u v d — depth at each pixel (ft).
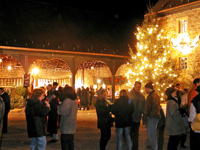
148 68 67.26
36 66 93.71
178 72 68.44
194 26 65.62
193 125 18.78
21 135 33.27
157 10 73.67
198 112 18.57
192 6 65.82
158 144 24.57
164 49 68.64
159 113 23.07
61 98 25.91
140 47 69.51
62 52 72.23
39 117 20.04
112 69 79.46
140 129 38.93
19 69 94.73
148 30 69.10
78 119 50.80
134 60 71.31
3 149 25.54
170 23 70.64
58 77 105.29
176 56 69.15
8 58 77.46
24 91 68.18
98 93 25.17
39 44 69.36
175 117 21.91
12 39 67.00
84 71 106.83
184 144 28.91
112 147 27.09
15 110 65.31
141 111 25.16
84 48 74.64
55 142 29.17
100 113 24.88
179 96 29.45
